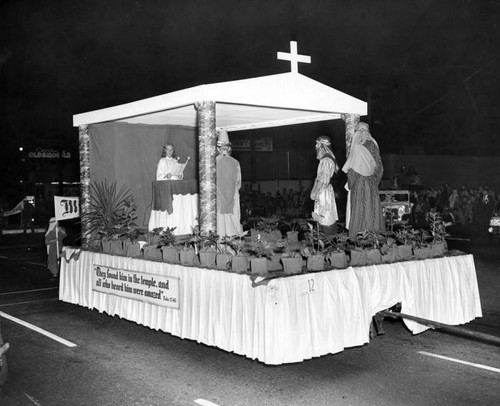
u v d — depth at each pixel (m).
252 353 6.16
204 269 6.88
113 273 8.66
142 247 8.78
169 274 7.46
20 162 38.53
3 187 38.34
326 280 6.39
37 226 31.09
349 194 8.49
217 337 6.62
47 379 6.27
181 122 11.38
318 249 7.02
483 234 21.56
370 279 6.87
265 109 9.46
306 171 31.19
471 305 8.02
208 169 7.93
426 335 7.74
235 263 6.56
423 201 24.77
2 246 22.41
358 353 7.00
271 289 5.92
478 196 22.28
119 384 6.07
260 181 31.88
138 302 8.13
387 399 5.48
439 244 7.90
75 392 5.86
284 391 5.75
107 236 9.33
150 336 7.94
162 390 5.86
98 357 7.03
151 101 8.93
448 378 6.06
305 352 6.11
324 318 6.34
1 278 13.88
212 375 6.29
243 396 5.64
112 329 8.35
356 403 5.39
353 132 9.56
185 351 7.21
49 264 14.01
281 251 7.22
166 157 10.53
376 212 8.16
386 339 7.60
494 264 14.34
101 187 10.69
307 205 28.09
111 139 10.91
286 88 8.64
